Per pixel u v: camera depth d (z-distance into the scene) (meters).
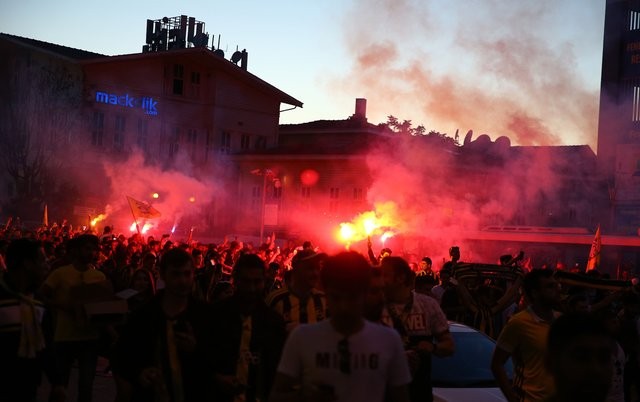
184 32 62.19
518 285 12.25
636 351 10.57
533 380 6.87
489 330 12.27
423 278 10.40
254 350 6.36
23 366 6.38
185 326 6.19
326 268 4.45
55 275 9.15
